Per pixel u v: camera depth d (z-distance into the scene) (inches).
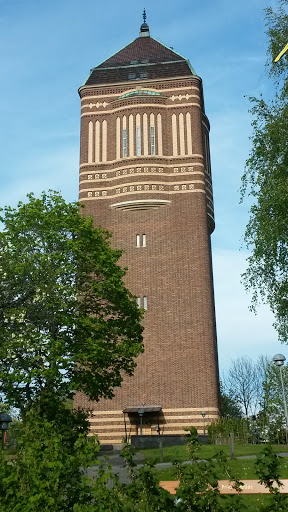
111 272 1314.0
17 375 1111.6
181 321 1791.3
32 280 1197.7
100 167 1998.0
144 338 1787.6
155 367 1754.4
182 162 1968.5
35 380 1166.3
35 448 438.6
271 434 1451.8
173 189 1940.2
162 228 1902.1
